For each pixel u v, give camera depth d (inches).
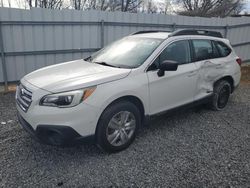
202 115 202.2
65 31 287.4
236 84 223.6
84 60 179.2
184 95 172.9
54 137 122.3
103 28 307.1
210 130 173.5
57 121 117.3
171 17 361.4
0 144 147.2
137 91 139.5
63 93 118.5
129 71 140.3
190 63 175.8
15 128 170.2
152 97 149.7
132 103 142.2
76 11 286.5
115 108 132.3
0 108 211.3
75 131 120.1
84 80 125.9
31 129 125.0
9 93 257.4
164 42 161.8
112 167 125.9
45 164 127.4
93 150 141.6
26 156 134.3
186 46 175.3
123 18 318.7
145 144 150.2
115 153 139.3
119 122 137.1
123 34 325.7
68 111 117.4
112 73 136.2
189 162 132.0
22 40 267.1
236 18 444.5
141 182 115.1
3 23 252.4
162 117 163.5
